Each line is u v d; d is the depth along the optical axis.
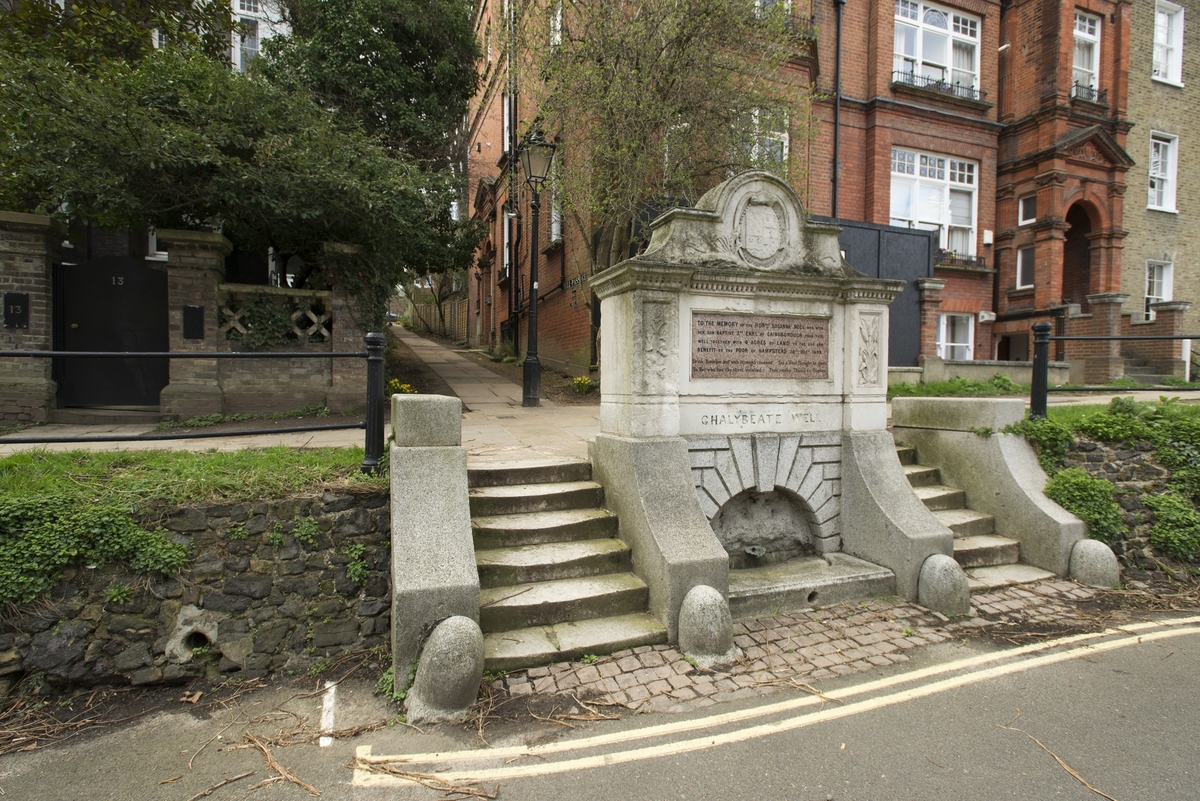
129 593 3.61
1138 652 4.04
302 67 11.71
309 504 3.96
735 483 4.97
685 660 3.82
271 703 3.47
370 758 2.95
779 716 3.28
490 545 4.55
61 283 7.98
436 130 12.80
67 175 7.00
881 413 5.44
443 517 3.89
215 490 3.89
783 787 2.72
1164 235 16.94
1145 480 5.93
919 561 4.80
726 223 4.96
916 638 4.20
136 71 7.88
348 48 11.95
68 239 8.77
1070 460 6.01
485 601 4.00
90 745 3.10
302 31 12.62
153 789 2.76
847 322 5.32
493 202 21.56
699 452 4.87
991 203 15.50
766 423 5.11
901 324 12.37
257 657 3.75
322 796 2.71
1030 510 5.60
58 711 3.38
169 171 7.63
